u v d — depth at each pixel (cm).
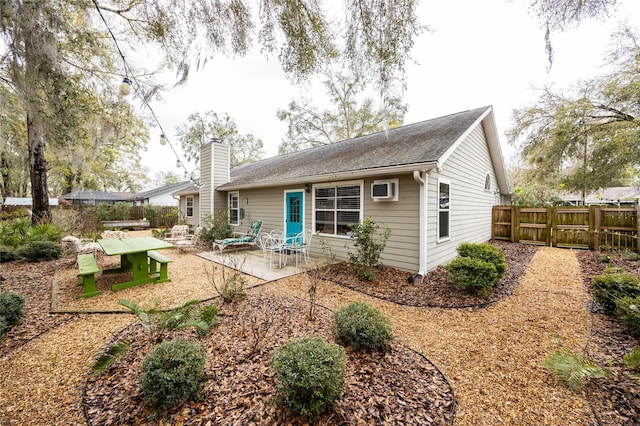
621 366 248
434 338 314
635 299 317
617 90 945
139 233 1438
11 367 251
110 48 639
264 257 750
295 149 2020
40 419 194
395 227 588
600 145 1037
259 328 312
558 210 883
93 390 218
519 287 485
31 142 574
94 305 398
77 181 2248
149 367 198
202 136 2425
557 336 312
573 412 202
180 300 425
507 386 231
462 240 751
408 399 211
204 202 1184
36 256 655
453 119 781
